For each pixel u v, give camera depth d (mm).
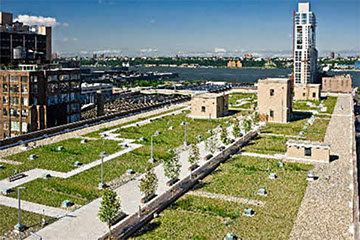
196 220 45438
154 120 114562
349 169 64375
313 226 43500
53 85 109625
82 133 93500
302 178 60062
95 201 51188
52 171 63531
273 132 96625
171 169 57438
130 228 42062
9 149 76188
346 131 97625
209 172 63219
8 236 41281
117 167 66125
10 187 55844
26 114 103500
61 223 44375
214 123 110562
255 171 63875
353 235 40688
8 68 114062
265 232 42219
